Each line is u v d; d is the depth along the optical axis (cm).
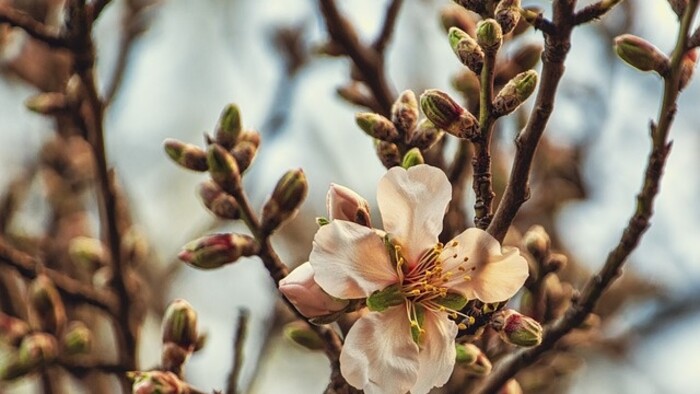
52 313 71
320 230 62
